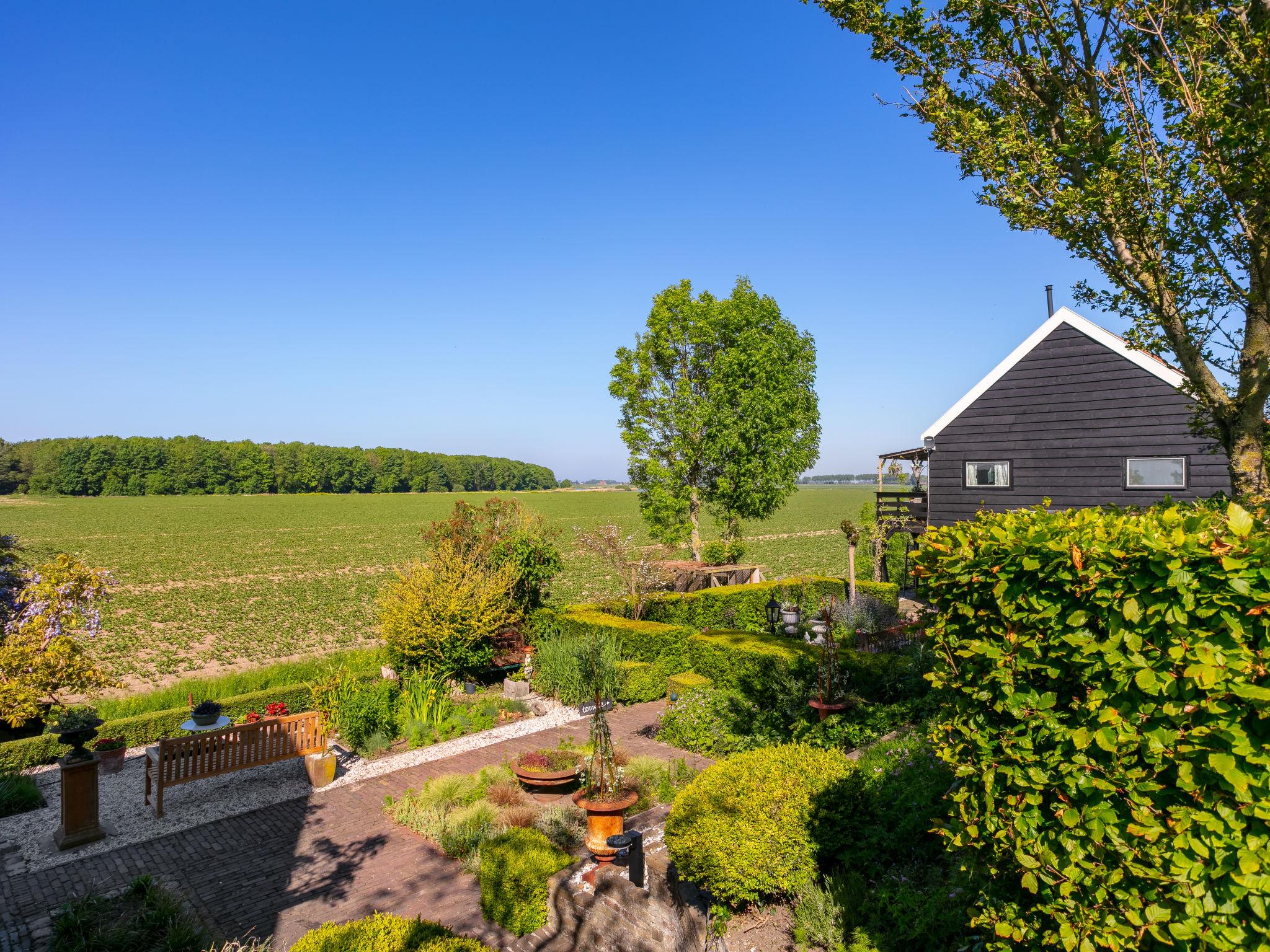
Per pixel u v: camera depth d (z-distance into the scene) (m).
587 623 16.73
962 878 4.73
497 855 6.98
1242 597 2.72
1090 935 3.07
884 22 6.56
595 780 7.81
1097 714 3.10
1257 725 2.64
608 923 6.03
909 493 25.55
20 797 10.10
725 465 27.08
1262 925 2.60
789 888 5.63
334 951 4.75
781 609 17.70
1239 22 5.27
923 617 4.28
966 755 3.83
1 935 6.71
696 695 12.77
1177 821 2.79
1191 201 5.44
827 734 9.91
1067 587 3.28
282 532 66.56
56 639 11.72
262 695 13.97
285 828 9.34
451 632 14.86
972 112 6.45
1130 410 17.53
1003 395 19.75
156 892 7.14
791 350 29.05
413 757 11.99
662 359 27.66
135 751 12.70
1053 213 6.02
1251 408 5.52
